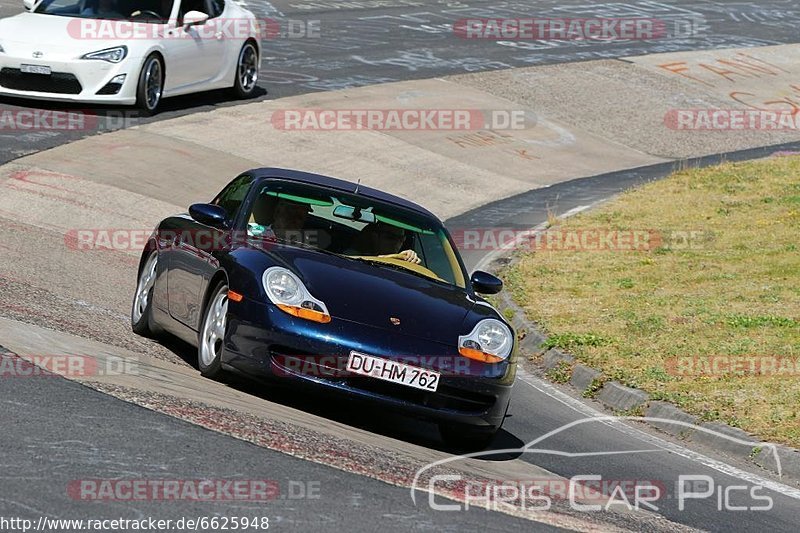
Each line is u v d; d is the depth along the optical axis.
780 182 74.06
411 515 20.25
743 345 41.06
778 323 43.91
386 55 104.00
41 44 65.75
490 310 29.73
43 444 20.66
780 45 126.75
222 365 27.66
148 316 34.25
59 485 18.95
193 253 31.47
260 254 28.69
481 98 93.38
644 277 52.66
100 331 32.94
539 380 39.53
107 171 59.53
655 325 44.03
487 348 27.84
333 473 22.00
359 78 93.44
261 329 26.77
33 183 55.19
